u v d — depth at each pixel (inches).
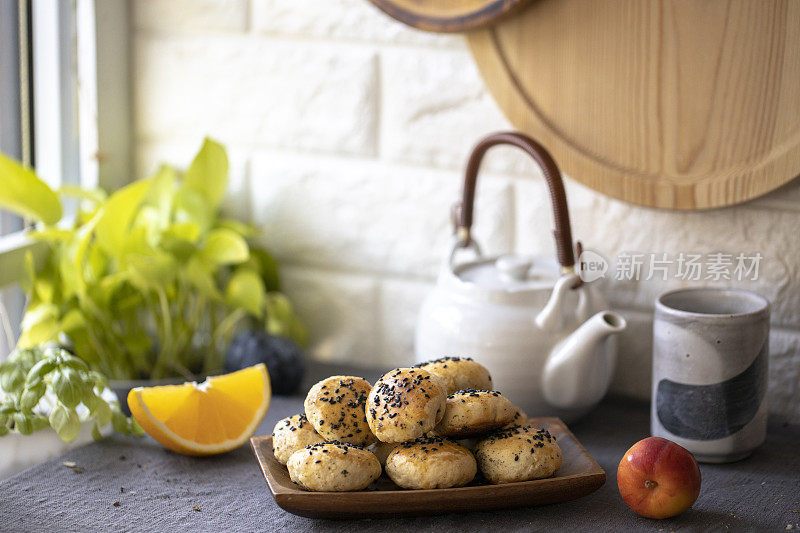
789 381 50.3
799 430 49.8
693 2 48.5
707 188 49.3
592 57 50.3
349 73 54.5
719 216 50.1
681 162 49.7
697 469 43.4
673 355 46.4
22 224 57.2
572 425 50.3
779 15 47.4
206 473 46.6
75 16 56.3
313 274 56.8
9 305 56.4
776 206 49.3
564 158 51.2
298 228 56.6
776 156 48.1
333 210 55.9
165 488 45.6
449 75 53.1
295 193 56.3
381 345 56.4
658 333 46.9
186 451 47.2
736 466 47.0
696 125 49.3
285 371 52.6
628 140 50.3
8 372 47.9
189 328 55.2
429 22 51.4
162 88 57.6
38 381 46.6
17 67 56.6
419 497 42.6
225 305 56.9
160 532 43.0
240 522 43.6
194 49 56.7
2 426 46.8
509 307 48.1
